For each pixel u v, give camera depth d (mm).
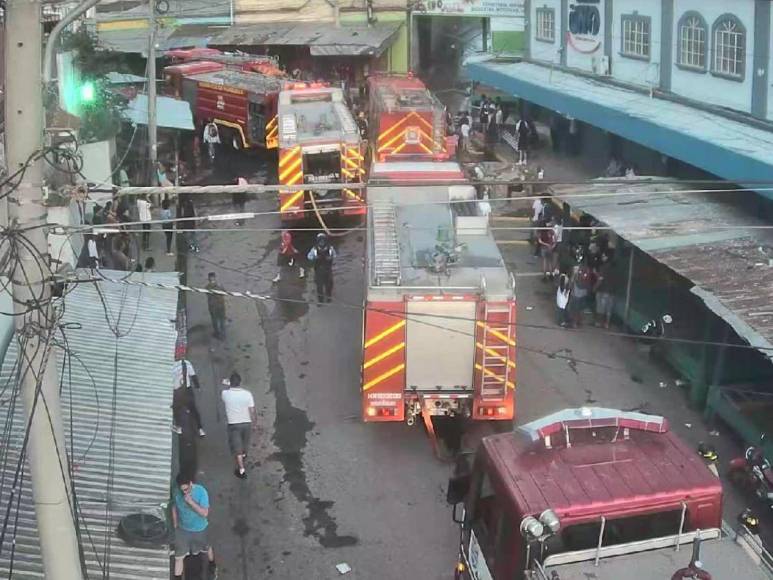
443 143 24391
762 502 11398
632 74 23906
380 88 27266
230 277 19812
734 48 19125
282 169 22406
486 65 32125
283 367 15594
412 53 40531
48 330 5969
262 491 11914
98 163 19906
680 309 14586
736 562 6918
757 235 14977
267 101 28531
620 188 18562
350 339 16688
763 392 13023
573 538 7180
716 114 19719
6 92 5586
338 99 25562
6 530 7980
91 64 20844
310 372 15391
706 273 13445
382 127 23984
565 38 28031
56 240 14266
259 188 7516
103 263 17953
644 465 7688
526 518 6816
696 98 20766
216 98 30875
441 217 14398
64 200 6316
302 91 25312
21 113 5602
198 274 19969
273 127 28625
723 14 19281
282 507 11562
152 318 12836
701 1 20141
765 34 17906
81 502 8492
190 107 31438
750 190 14867
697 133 18344
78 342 11711
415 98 25250
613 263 16859
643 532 7297
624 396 14453
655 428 8070
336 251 21781
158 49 36812
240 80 30516
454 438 13141
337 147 22547
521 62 31719
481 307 12062
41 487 6148
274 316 17750
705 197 17312
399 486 12023
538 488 7332
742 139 17500
